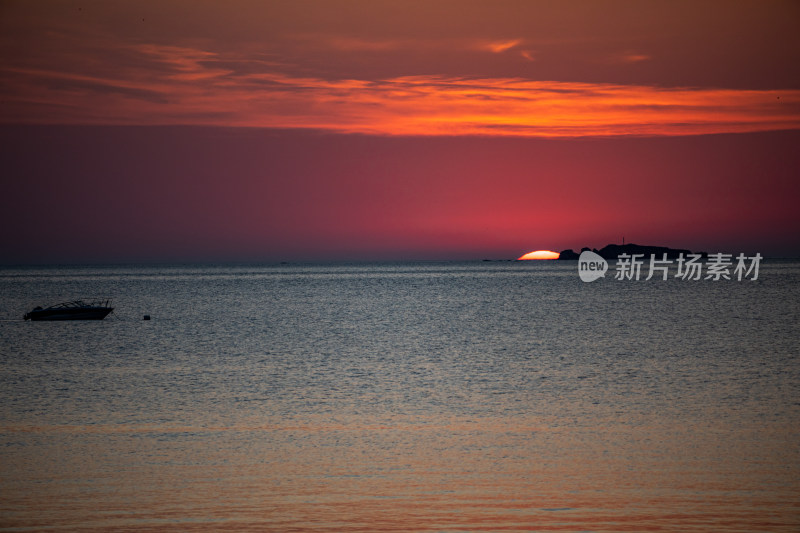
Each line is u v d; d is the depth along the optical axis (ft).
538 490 127.54
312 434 167.43
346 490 127.95
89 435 166.61
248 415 188.44
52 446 156.46
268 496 125.08
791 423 175.11
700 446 154.61
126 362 296.10
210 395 217.36
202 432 169.48
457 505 120.47
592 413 188.55
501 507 119.44
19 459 146.41
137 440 161.99
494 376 250.98
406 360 295.89
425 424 177.37
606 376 248.32
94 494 126.00
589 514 116.26
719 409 191.83
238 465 142.72
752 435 163.53
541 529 110.63
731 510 117.60
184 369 274.16
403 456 148.66
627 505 119.85
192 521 113.91
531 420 180.96
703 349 322.55
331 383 238.68
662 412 188.55
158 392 222.69
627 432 167.22
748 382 233.35
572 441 159.84
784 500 121.90
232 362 293.84
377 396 214.69
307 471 138.72
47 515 116.37
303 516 115.96
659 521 113.19
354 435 166.30
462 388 227.20
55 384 238.89
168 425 176.86
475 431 169.78
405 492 126.93
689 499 122.42
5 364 291.99
